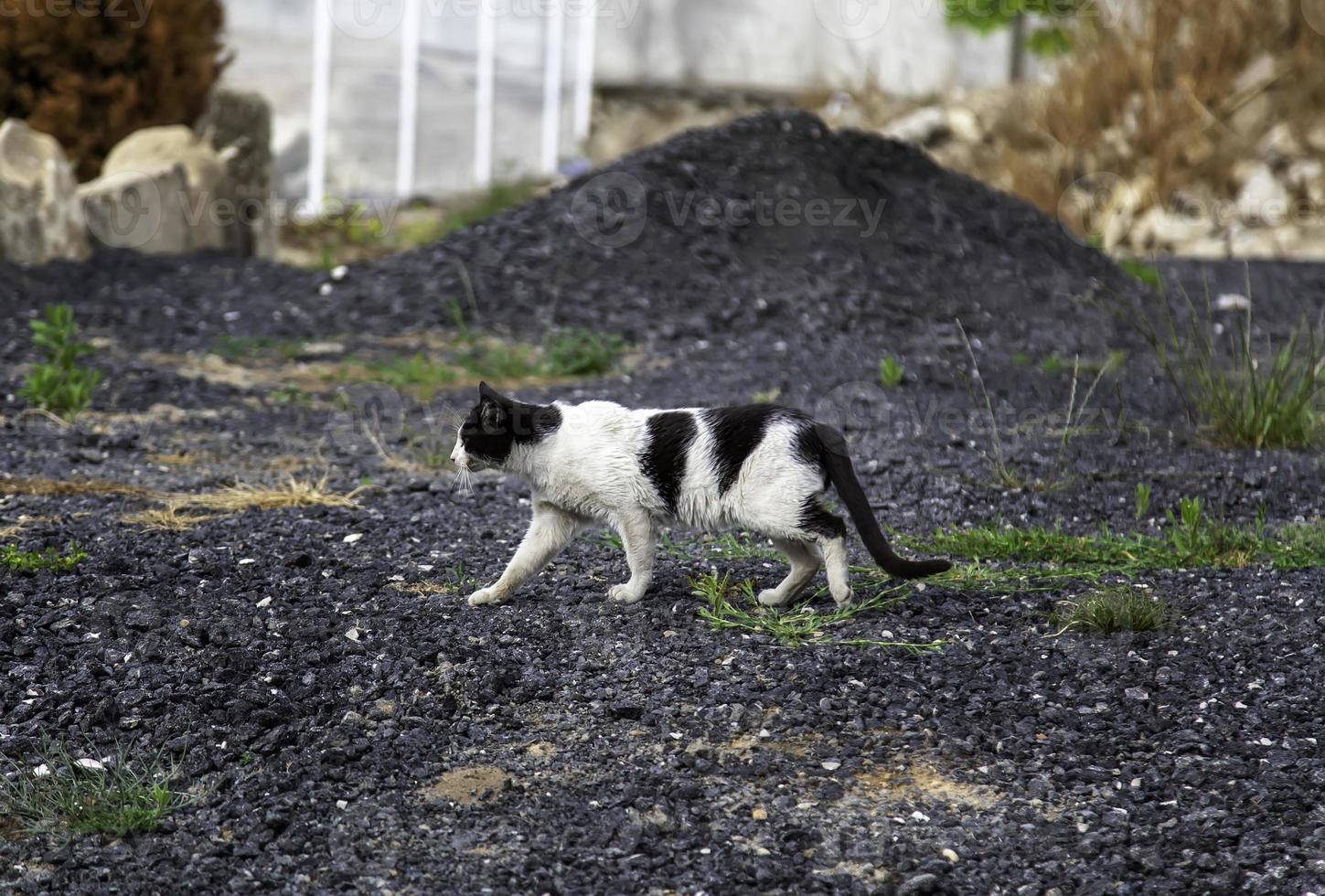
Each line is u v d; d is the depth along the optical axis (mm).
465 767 4379
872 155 15500
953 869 3816
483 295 13234
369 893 3693
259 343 12148
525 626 5438
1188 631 5465
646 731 4609
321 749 4453
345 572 6094
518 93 24578
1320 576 6109
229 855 3871
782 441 5328
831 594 5594
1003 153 22922
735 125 15391
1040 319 13039
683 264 13648
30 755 4387
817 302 13016
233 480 7809
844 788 4254
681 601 5746
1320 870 3734
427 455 8547
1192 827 4004
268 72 22312
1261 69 22141
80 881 3752
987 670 5066
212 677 4918
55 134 15695
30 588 5680
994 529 6961
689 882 3754
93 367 10688
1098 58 22828
